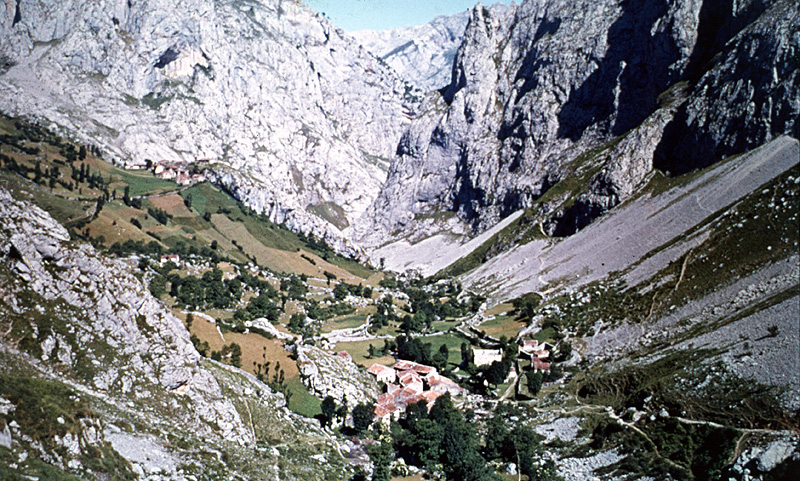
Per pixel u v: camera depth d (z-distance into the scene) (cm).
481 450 12688
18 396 6356
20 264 8206
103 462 6512
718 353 13888
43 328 7869
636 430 12512
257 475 8269
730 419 11675
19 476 5466
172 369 9038
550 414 14475
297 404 12681
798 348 12400
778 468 9969
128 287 9381
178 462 7431
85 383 7856
